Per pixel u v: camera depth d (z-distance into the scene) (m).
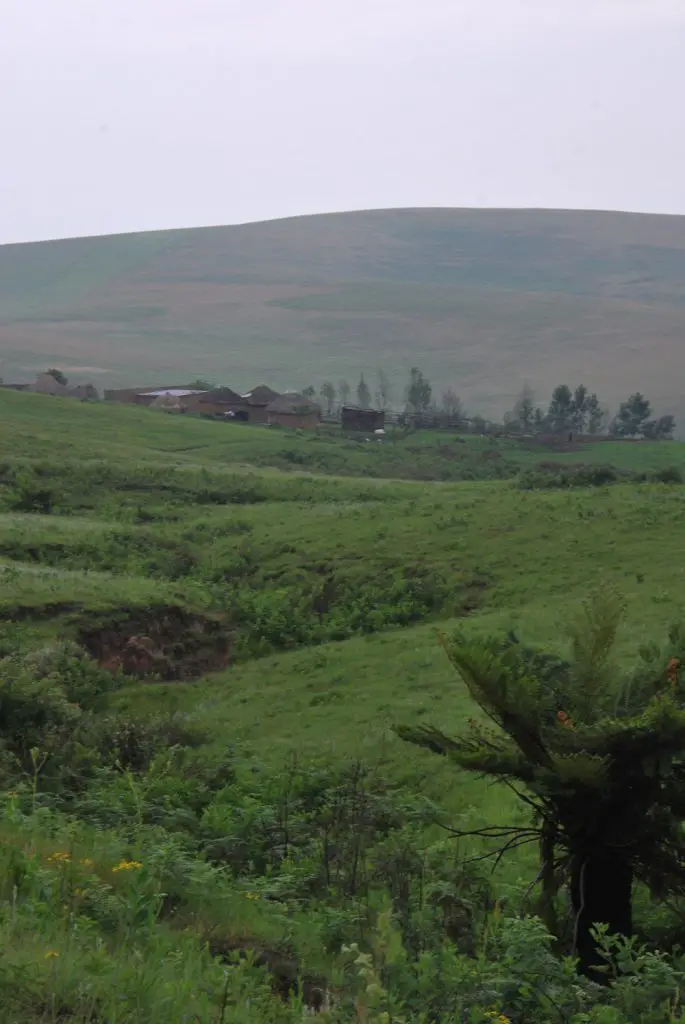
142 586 47.16
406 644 39.25
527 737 14.14
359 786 21.94
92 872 11.63
